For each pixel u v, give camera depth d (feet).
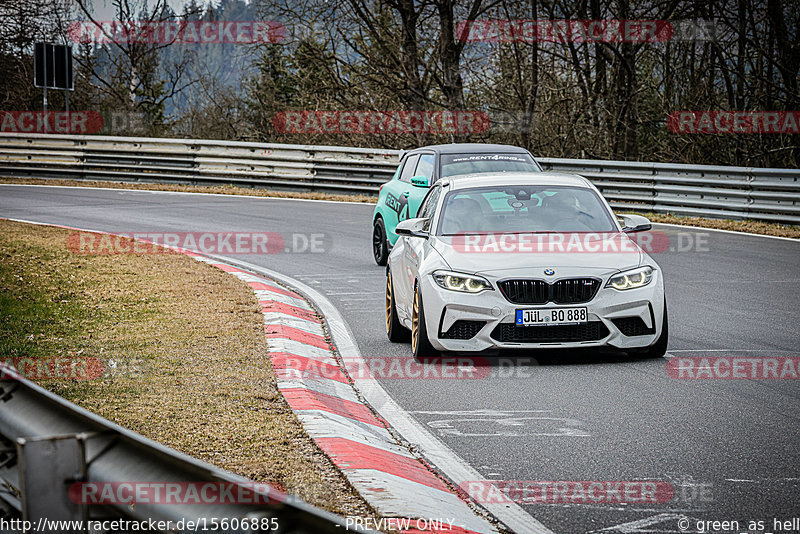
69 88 241.96
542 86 235.81
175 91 352.69
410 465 39.42
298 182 197.36
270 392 48.75
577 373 57.11
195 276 90.89
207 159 207.21
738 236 126.41
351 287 92.38
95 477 20.88
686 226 137.39
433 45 238.27
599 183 157.69
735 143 207.31
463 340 58.80
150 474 19.74
